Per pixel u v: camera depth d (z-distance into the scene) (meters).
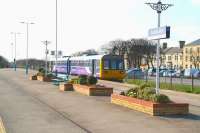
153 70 82.69
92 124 15.50
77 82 31.83
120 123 15.48
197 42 133.62
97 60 54.12
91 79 30.72
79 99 25.12
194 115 17.55
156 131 13.65
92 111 19.20
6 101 24.50
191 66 133.50
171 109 17.34
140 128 14.30
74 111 19.41
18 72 85.94
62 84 33.28
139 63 137.38
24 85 40.22
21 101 24.45
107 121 16.08
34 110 20.06
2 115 18.28
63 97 26.69
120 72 53.06
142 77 65.12
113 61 53.06
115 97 22.12
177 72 79.00
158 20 27.00
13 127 14.97
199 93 33.56
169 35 19.78
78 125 15.33
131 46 137.38
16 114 18.59
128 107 20.12
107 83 46.38
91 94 27.77
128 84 44.66
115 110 19.25
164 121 15.77
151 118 16.52
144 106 18.12
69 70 67.69
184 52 139.50
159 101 17.59
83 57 60.56
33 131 14.10
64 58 71.75
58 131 14.04
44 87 37.12
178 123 15.27
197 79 65.50
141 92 19.39
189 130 13.78
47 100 24.88
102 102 23.14
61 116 17.84
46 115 18.23
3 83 43.78
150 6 26.86
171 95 31.17
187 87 38.97
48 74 48.69
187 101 25.86
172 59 149.62
